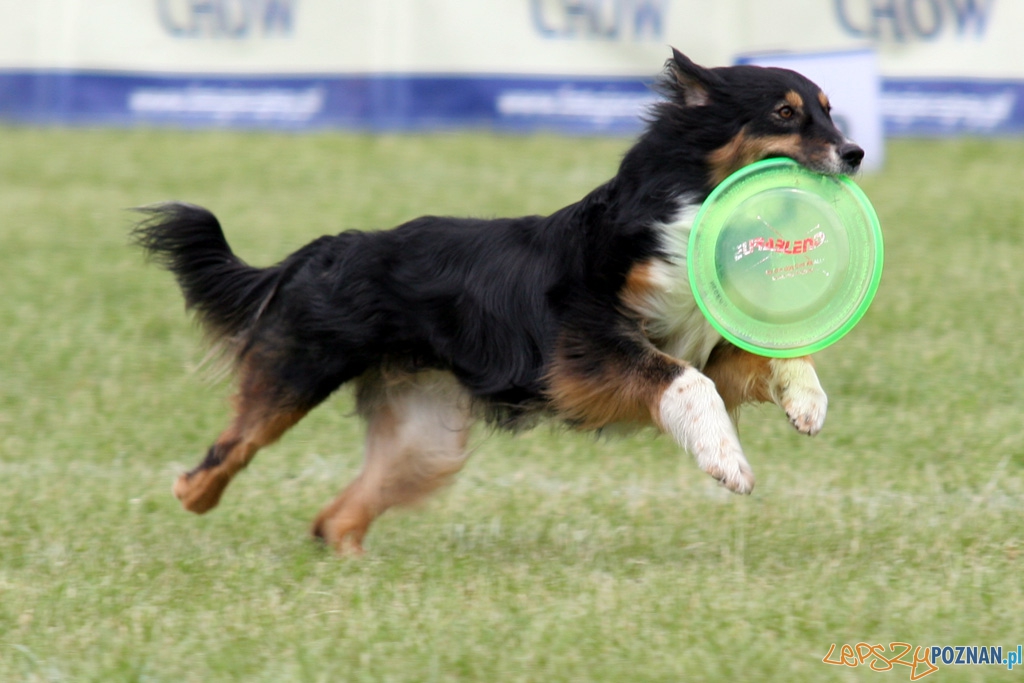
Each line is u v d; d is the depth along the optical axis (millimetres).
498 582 8977
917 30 28688
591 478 12391
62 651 7840
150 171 27859
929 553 9516
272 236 22344
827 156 9234
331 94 31078
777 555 9664
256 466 12875
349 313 10086
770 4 28562
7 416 14180
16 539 10391
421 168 27672
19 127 31812
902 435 13070
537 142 30047
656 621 8047
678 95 9586
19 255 21391
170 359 16266
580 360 9531
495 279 9867
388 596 8695
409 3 30406
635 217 9422
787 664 7383
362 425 11141
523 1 30094
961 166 26812
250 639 7883
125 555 9930
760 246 9203
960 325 16891
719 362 10062
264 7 30781
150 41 31188
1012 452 12398
